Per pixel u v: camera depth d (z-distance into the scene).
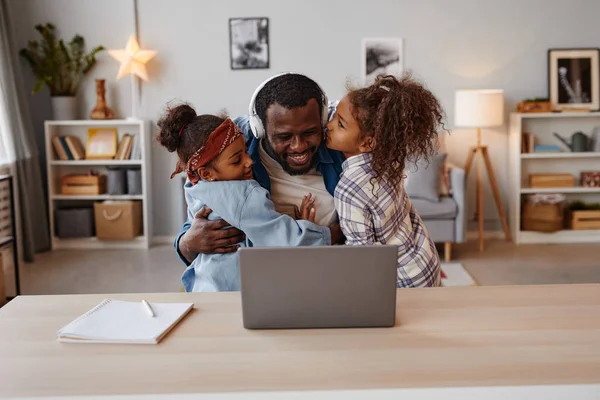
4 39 5.44
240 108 6.16
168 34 6.10
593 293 1.75
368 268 1.48
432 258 2.04
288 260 1.47
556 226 5.89
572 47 6.08
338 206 1.90
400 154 1.73
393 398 1.20
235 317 1.59
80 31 6.08
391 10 6.05
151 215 6.24
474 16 6.06
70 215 6.00
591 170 6.15
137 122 5.91
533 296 1.72
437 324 1.53
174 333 1.49
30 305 1.71
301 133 1.80
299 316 1.50
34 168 5.82
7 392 1.21
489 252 5.70
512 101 6.14
